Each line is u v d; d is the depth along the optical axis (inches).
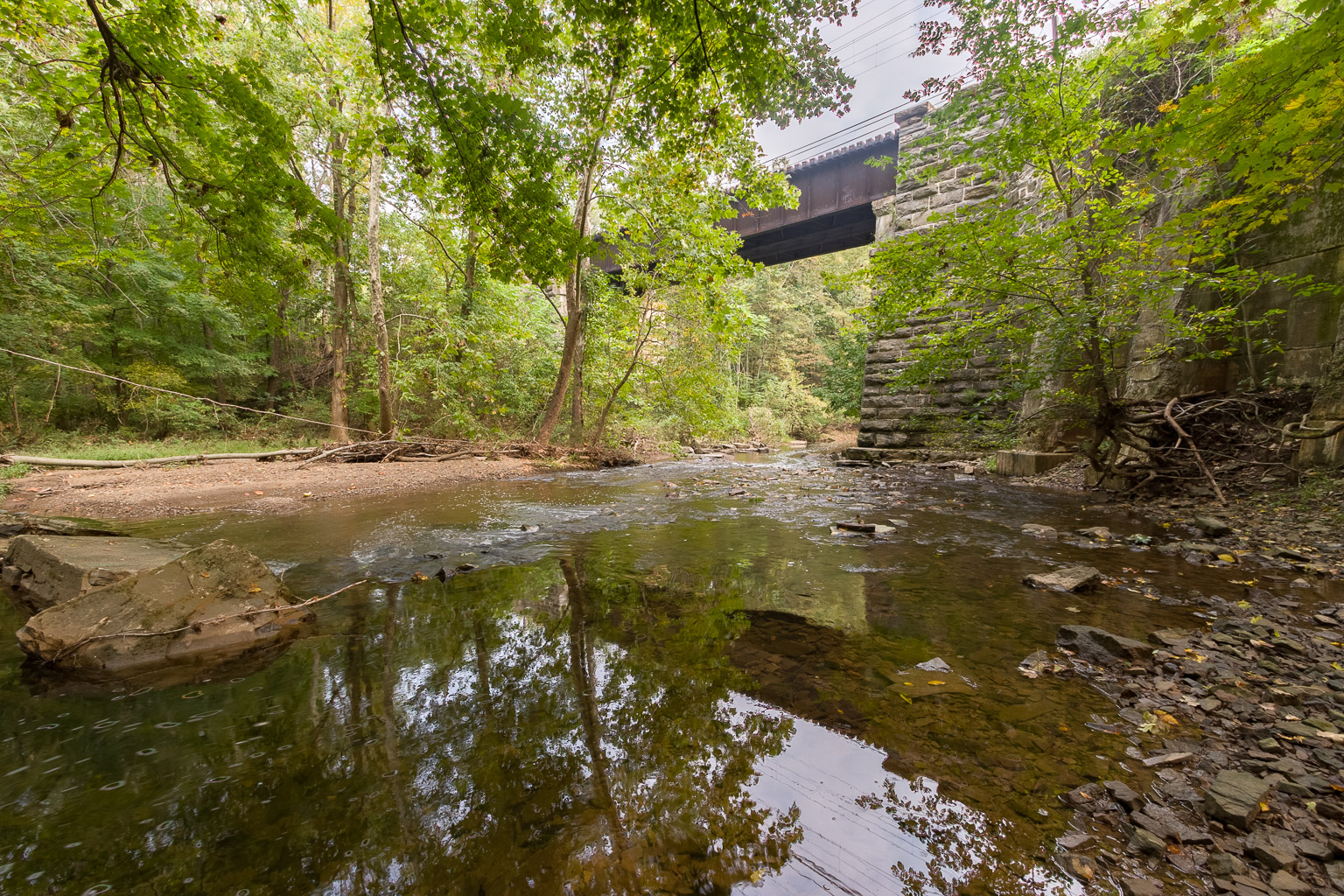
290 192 156.3
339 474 354.0
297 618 107.1
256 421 593.6
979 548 167.8
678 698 75.3
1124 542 171.2
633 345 542.0
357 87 402.3
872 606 115.6
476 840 47.8
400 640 96.2
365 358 511.8
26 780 56.1
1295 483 200.4
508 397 569.6
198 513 222.2
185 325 544.1
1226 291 253.4
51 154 173.2
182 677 81.6
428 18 140.2
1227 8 120.0
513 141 148.6
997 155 261.4
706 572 141.9
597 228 572.4
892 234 514.6
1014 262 241.3
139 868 44.2
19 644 91.2
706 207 407.5
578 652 91.6
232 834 48.4
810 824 50.4
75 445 439.5
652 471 440.5
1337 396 191.8
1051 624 103.9
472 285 545.3
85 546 124.6
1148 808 52.5
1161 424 241.6
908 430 476.7
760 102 157.4
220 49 346.6
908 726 68.1
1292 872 44.8
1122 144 172.4
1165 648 91.4
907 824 50.6
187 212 170.4
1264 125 139.5
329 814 51.1
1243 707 70.9
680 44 147.3
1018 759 61.3
